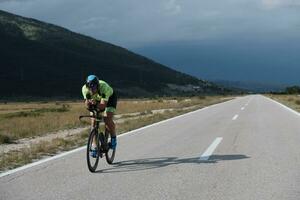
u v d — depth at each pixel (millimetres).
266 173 8070
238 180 7508
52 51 199125
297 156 9977
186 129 17609
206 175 7988
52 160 10031
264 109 32719
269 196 6375
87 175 8180
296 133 15000
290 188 6859
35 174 8312
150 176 7988
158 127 18859
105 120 9195
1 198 6434
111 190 6902
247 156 10133
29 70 163125
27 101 119562
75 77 172875
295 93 156875
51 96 141125
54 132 18375
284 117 23203
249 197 6340
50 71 170750
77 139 14555
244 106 39594
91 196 6531
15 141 15008
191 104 49938
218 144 12508
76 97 145000
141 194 6605
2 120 25578
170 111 32656
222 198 6297
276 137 13883
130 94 172250
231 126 18531
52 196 6551
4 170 8883
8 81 143750
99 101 9016
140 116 28594
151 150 11516
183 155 10516
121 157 10391
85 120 24281
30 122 22500
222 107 38688
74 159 10172
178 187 7031
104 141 9109
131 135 15594
